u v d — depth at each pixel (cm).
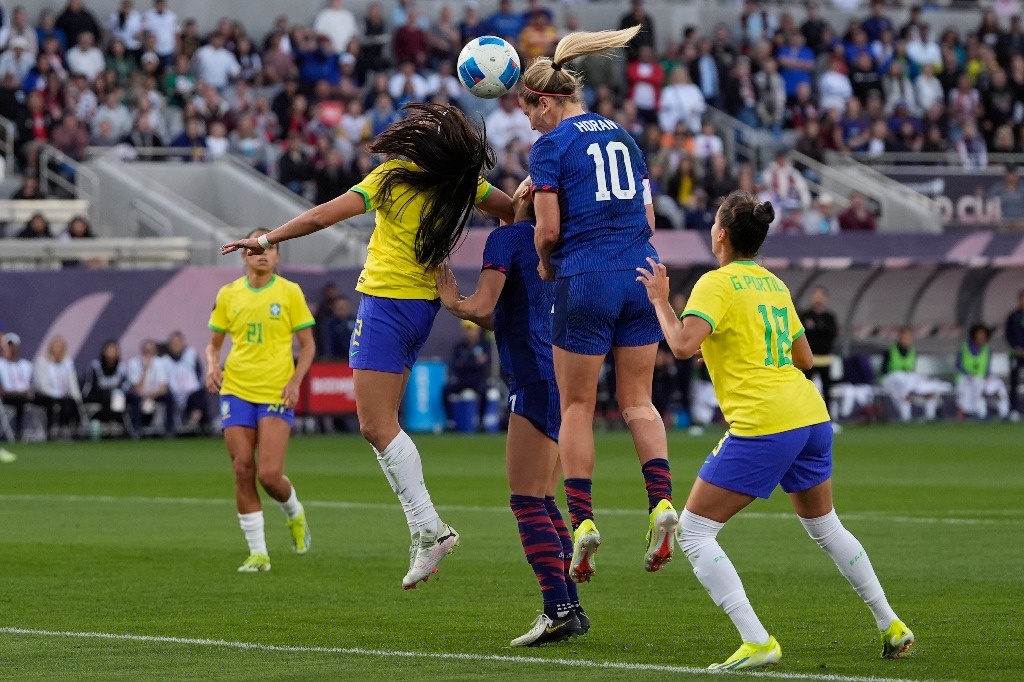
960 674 1934
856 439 6950
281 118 8775
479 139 2230
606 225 2130
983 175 9444
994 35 10688
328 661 2047
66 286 7200
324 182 8275
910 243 8512
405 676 1933
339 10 9425
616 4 10262
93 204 8194
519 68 2356
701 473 2003
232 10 9562
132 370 7188
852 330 8281
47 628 2333
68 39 8706
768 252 8250
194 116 8600
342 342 7469
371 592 2720
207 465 5738
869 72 10125
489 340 7856
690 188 8506
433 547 2258
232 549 3353
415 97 8912
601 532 3628
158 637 2248
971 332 8412
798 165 9381
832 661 2033
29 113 8350
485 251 2216
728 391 1997
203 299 7400
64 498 4516
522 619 2422
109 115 8525
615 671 1962
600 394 7825
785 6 10862
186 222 8069
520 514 2220
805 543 3412
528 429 2211
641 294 2145
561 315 2125
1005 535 3528
